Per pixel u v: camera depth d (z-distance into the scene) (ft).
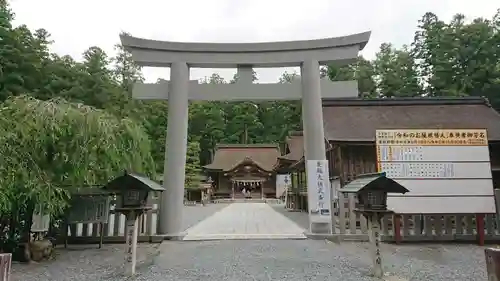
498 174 36.29
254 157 118.52
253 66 27.45
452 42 86.28
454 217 23.53
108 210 22.04
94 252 20.06
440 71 86.17
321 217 24.39
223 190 109.40
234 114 151.64
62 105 18.02
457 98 46.75
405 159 22.29
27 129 16.06
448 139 22.47
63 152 17.19
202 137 137.28
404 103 47.01
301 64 27.12
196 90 26.61
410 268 16.01
